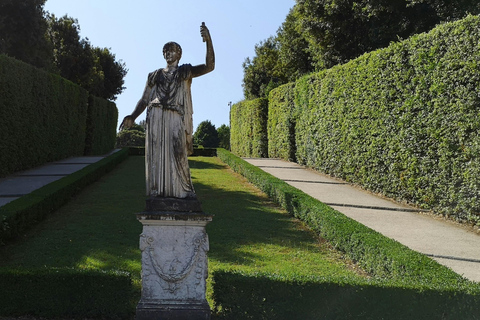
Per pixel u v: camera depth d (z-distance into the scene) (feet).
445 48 40.22
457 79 38.34
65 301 19.38
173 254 19.17
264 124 101.60
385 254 24.20
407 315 18.54
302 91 76.07
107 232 33.78
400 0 70.28
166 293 19.11
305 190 53.72
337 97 62.34
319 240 33.65
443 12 67.82
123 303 19.43
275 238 33.55
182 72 19.67
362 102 54.85
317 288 18.95
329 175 66.44
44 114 71.26
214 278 19.57
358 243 27.55
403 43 46.06
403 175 46.44
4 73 56.39
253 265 27.07
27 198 36.88
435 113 41.24
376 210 44.19
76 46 136.26
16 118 60.29
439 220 40.24
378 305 18.66
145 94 20.52
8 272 19.47
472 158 37.14
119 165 81.35
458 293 18.54
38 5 95.25
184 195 19.71
